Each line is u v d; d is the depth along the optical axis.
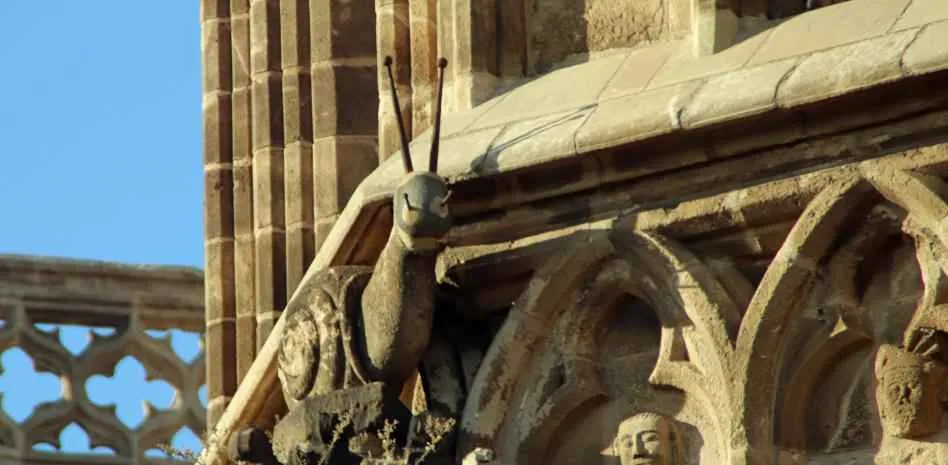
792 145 20.39
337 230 21.34
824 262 20.34
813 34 20.59
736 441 20.28
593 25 21.45
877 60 20.03
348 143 22.77
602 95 20.94
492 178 20.91
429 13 22.08
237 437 21.81
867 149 20.25
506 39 21.55
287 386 21.31
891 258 20.31
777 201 20.42
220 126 23.56
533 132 20.89
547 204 20.95
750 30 20.95
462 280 21.17
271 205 23.00
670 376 20.58
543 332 20.94
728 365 20.36
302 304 21.28
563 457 20.94
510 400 20.95
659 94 20.69
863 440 20.25
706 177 20.59
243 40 23.52
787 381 20.34
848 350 20.34
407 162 20.94
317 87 22.86
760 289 20.34
